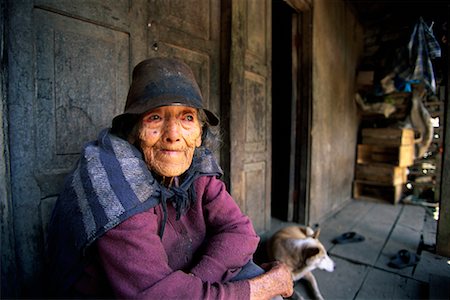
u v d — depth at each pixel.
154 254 0.68
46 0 0.98
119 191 0.69
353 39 4.05
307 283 1.82
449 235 2.00
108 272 0.66
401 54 3.46
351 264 2.09
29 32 0.93
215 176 1.02
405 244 2.42
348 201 4.02
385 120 4.31
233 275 0.87
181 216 0.90
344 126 3.83
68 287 0.71
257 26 2.18
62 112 1.04
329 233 2.71
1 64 0.85
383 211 3.50
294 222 2.94
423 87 3.72
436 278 1.71
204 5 1.72
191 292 0.69
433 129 3.85
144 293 0.64
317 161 3.01
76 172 0.75
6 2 0.87
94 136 1.15
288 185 2.95
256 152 2.22
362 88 4.33
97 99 1.15
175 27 1.53
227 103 1.83
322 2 2.96
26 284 0.95
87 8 1.10
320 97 3.02
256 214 2.27
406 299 1.65
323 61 3.05
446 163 1.95
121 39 1.24
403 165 3.82
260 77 2.26
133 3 1.28
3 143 0.86
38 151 0.98
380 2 3.77
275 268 0.92
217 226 0.97
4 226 0.85
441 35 2.78
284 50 2.96
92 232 0.64
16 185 0.92
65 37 1.04
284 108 3.00
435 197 3.80
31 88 0.94
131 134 0.80
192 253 0.93
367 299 1.67
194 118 0.80
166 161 0.76
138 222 0.68
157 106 0.69
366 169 4.11
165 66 0.77
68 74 1.06
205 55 1.74
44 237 1.00
